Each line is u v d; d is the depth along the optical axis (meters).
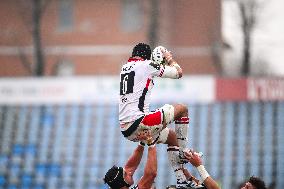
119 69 159.88
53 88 111.31
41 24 157.75
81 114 117.06
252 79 108.31
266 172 104.12
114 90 110.19
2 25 154.62
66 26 159.62
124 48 160.38
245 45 148.88
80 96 110.75
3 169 109.19
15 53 153.50
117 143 112.25
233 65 154.50
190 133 110.62
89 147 111.88
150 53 33.06
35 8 153.38
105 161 109.06
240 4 152.25
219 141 109.31
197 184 33.41
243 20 151.62
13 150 112.69
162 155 105.75
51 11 158.50
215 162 105.81
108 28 161.62
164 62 33.25
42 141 113.81
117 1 162.00
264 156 106.44
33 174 108.06
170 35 153.75
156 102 107.88
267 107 112.56
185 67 152.62
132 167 33.19
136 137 31.98
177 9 153.62
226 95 108.06
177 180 33.50
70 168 108.19
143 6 155.62
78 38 159.88
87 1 162.00
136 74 31.98
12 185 107.00
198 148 108.31
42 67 152.75
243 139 109.50
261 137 109.56
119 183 32.44
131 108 31.73
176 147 33.28
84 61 159.38
